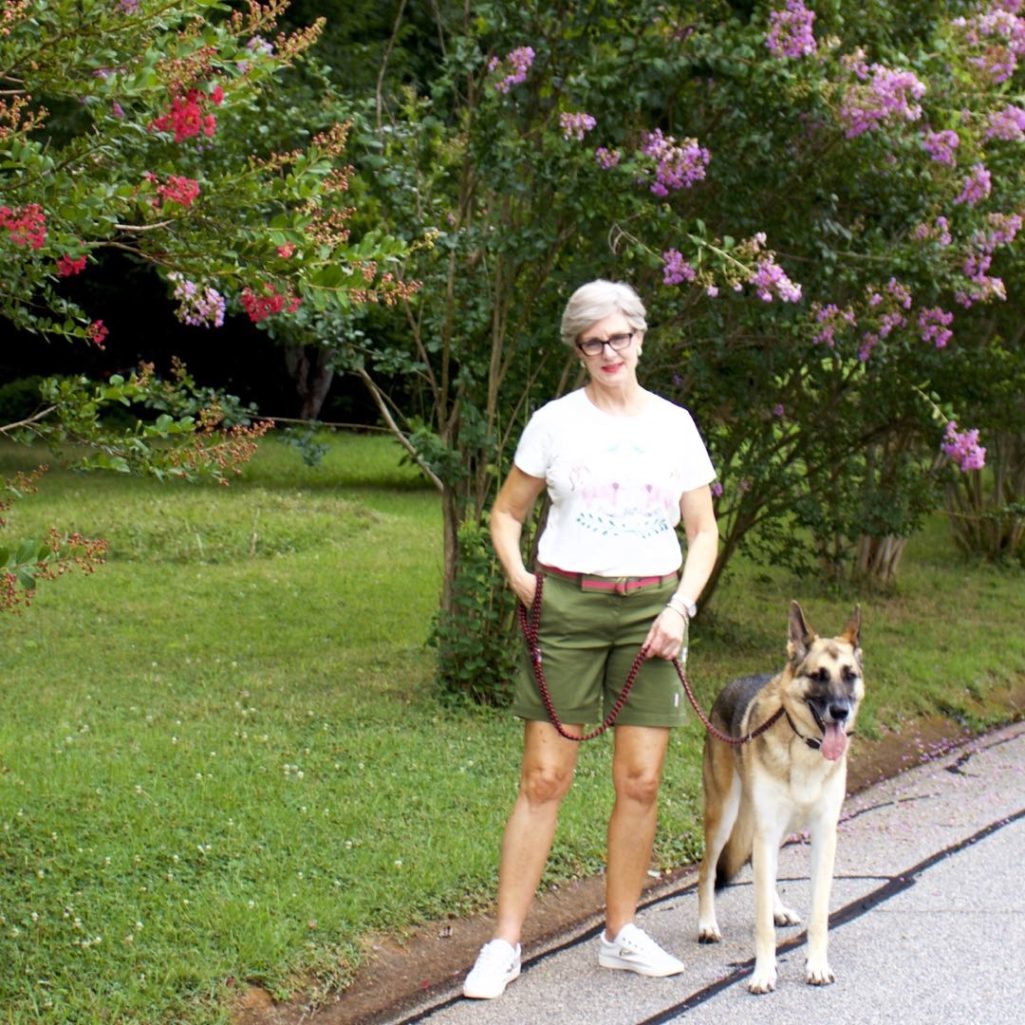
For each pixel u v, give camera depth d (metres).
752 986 4.75
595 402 4.73
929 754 8.37
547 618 4.68
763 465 9.49
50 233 4.00
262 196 4.38
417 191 8.06
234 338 23.38
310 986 4.64
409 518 15.85
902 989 4.78
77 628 9.88
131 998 4.32
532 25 7.54
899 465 10.65
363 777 6.60
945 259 8.16
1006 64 8.15
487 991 4.68
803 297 8.16
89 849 5.41
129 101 4.27
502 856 4.83
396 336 8.95
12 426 4.30
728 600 12.16
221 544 13.21
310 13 12.87
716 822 5.21
